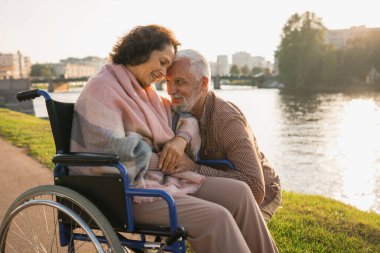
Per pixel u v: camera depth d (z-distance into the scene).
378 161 23.92
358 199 15.84
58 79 118.25
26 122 19.00
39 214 4.03
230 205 2.44
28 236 3.50
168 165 2.46
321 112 51.59
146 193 2.04
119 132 2.23
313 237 4.12
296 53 94.50
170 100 2.71
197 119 2.81
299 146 28.92
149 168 2.41
